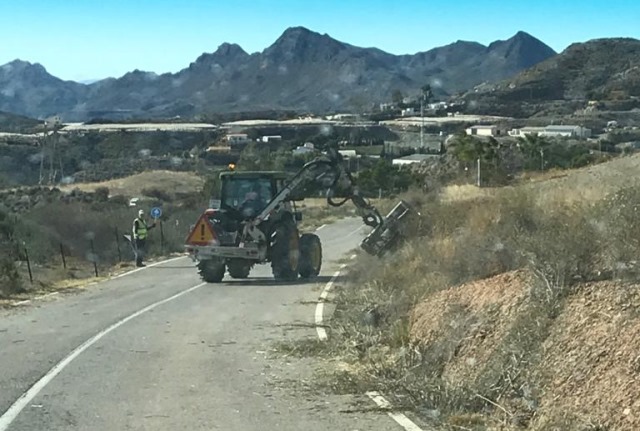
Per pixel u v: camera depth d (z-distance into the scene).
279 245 23.30
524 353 8.91
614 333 8.08
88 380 10.76
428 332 11.52
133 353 12.66
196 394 9.95
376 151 94.12
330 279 23.47
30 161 93.44
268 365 11.66
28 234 30.89
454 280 13.14
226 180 23.88
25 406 9.42
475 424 8.31
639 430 6.75
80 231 34.53
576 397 7.74
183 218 43.56
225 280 24.11
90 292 21.67
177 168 91.50
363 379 10.42
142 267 29.38
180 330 14.94
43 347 13.24
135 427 8.51
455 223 19.42
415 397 9.39
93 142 108.56
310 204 72.31
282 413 9.03
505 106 141.00
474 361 9.74
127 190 72.62
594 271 9.70
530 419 8.03
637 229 9.71
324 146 24.09
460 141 59.00
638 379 7.25
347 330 13.64
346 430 8.33
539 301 9.55
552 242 10.33
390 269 17.52
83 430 8.41
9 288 21.20
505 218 15.09
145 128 120.12
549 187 21.91
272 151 88.69
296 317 16.33
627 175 22.27
